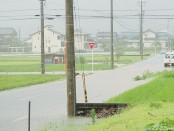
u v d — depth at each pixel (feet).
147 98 98.78
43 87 164.55
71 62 90.48
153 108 80.74
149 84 130.21
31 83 177.99
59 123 80.59
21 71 277.64
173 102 90.02
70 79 90.17
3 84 171.83
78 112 90.27
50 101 119.24
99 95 129.29
